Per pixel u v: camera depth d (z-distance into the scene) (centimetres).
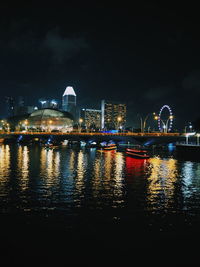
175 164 7338
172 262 1812
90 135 16400
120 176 5159
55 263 1781
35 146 16150
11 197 3344
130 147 15362
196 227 2398
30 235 2184
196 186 4241
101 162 7688
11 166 6362
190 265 1778
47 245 2020
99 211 2814
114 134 16462
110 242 2080
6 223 2438
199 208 2978
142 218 2616
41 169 5947
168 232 2280
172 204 3134
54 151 12100
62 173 5412
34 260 1812
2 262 1781
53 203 3094
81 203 3112
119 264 1780
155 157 9644
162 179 4875
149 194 3631
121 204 3097
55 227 2356
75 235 2195
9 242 2064
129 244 2053
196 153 8019
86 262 1798
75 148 14750
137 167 6625
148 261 1820
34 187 3972
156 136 14175
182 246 2031
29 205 3000
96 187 4050
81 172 5622
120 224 2448
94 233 2238
